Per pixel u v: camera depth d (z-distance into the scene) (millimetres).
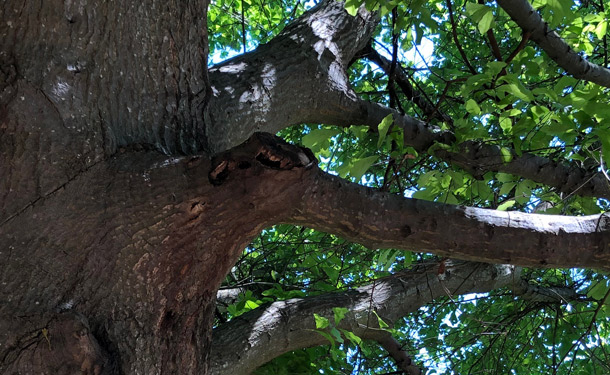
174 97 2031
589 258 1908
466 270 4145
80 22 1756
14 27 1689
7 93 1668
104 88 1812
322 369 3957
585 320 5039
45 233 1654
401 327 5832
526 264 1928
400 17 2742
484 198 3105
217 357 3160
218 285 1897
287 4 6438
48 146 1684
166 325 1810
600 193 3168
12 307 1627
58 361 1612
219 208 1675
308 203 1762
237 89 2639
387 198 1875
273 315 3451
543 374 5848
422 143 3297
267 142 1619
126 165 1740
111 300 1713
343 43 3334
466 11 2533
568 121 2262
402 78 3949
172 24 1995
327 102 3158
